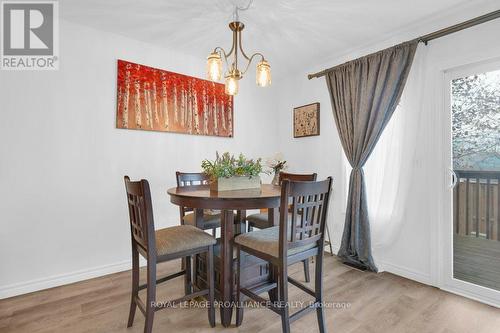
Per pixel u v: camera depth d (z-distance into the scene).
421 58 2.36
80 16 2.29
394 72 2.44
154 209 2.83
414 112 2.40
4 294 2.07
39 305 1.97
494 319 1.82
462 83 2.22
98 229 2.50
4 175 2.09
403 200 2.46
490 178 2.09
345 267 2.71
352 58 2.95
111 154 2.57
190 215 2.48
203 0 2.04
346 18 2.28
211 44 2.80
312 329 1.71
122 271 2.62
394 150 2.53
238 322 1.72
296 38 2.65
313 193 1.53
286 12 2.20
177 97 2.96
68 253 2.36
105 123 2.54
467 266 2.19
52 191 2.28
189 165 3.08
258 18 2.29
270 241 1.60
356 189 2.70
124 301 2.04
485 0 2.00
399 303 2.02
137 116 2.70
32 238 2.20
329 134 3.21
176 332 1.66
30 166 2.19
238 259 1.74
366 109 2.64
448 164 2.26
